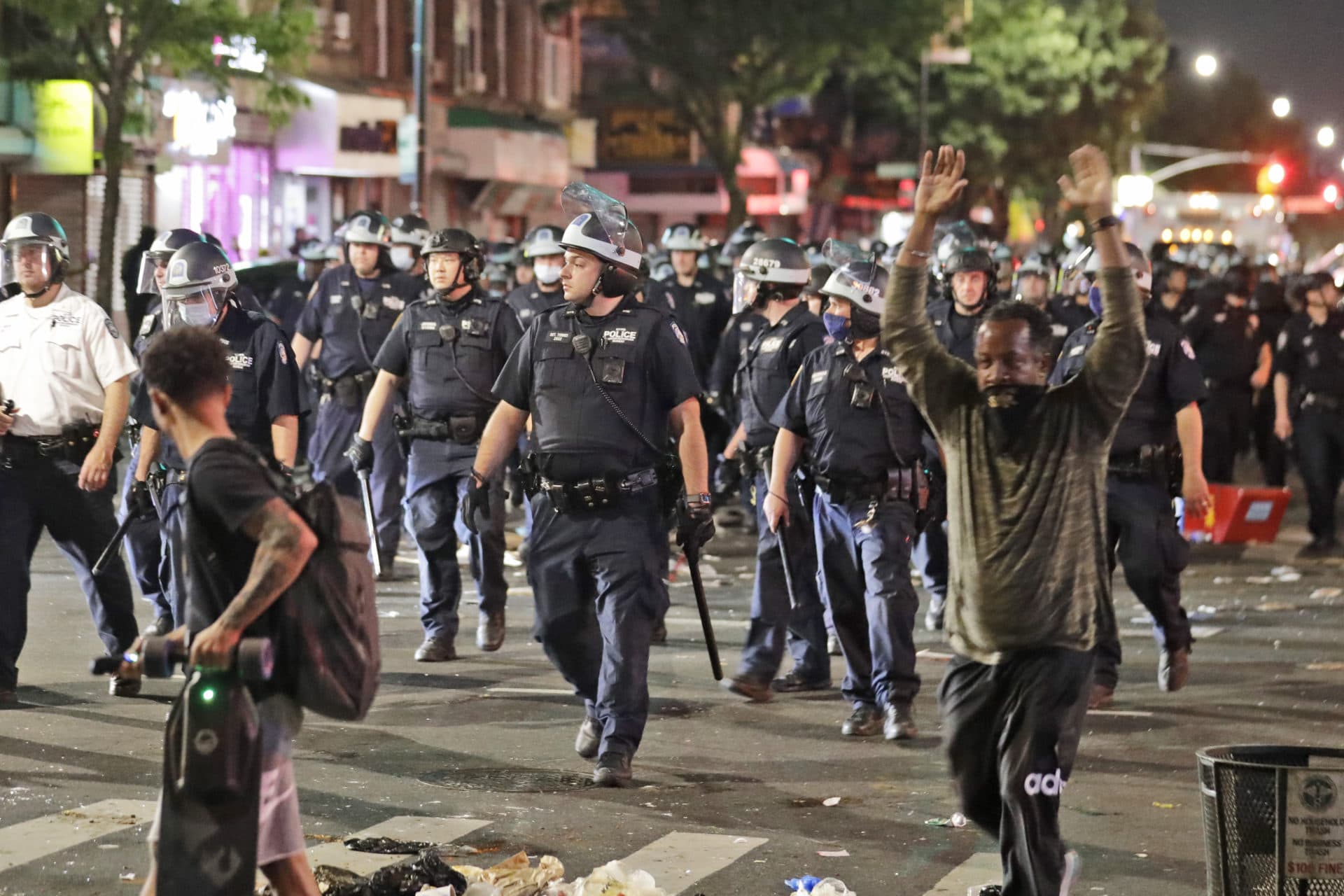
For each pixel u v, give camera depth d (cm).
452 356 1945
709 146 8006
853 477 1617
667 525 1468
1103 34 11988
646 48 7781
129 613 1727
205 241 1686
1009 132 11838
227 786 870
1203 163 13638
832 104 13138
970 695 1013
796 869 1212
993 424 1008
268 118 6059
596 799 1391
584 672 1500
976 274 2005
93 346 1664
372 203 7206
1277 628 2277
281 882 929
